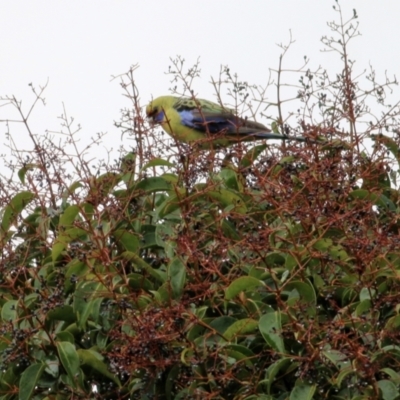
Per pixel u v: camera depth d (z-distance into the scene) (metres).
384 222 10.09
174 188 9.79
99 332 9.50
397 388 8.37
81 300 9.38
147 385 8.93
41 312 9.40
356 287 9.11
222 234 9.46
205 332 8.99
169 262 9.40
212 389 8.73
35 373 9.04
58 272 9.74
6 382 9.47
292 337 8.71
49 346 9.42
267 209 10.12
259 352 9.05
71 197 10.13
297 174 10.07
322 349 8.36
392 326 8.65
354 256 8.96
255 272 9.23
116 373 8.88
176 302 9.11
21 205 10.63
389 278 9.16
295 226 9.62
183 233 9.56
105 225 9.82
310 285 8.89
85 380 9.45
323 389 8.57
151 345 8.61
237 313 9.32
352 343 8.23
